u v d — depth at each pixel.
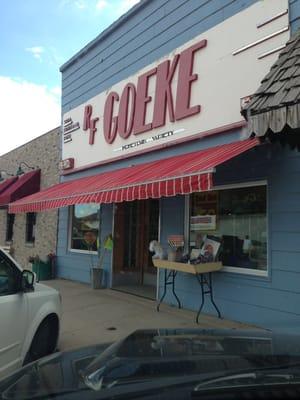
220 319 7.79
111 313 8.55
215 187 8.08
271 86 5.37
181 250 8.59
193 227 8.77
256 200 7.55
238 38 7.74
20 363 4.91
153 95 9.80
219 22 8.15
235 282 7.63
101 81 12.01
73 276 13.10
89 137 12.44
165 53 9.48
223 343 2.61
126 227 11.80
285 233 6.82
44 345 5.59
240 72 7.66
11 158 19.28
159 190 7.03
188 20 8.88
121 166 10.96
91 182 10.68
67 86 13.97
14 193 15.53
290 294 6.70
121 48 11.13
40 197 12.24
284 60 5.65
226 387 1.90
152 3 10.00
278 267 6.89
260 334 2.90
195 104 8.55
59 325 5.84
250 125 5.30
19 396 2.17
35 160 16.67
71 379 2.31
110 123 11.39
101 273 11.53
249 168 7.48
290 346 2.52
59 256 13.90
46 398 2.07
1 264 4.91
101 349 2.98
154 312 8.52
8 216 19.34
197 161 7.09
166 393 1.89
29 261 14.34
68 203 10.05
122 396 1.91
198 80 8.52
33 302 5.21
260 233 7.43
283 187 6.89
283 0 7.02
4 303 4.67
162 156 9.48
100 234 12.04
